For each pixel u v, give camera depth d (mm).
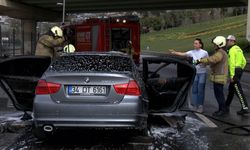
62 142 7781
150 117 9742
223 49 10836
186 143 7871
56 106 7180
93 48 25172
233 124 9641
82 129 7684
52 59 8797
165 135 8492
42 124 7258
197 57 11359
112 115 7137
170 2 53906
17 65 8797
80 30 26188
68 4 58188
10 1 55406
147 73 8844
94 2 55469
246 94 16188
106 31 24531
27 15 61594
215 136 8500
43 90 7305
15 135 8305
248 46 56344
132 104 7176
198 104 11422
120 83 7230
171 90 8594
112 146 7527
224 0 50906
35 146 7496
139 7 60188
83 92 7211
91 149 7320
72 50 14938
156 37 115250
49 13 66438
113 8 62719
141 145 7641
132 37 24562
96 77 7223
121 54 8719
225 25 104188
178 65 8766
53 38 10805
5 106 11422
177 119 9734
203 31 104250
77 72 7309
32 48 60406
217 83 10820
